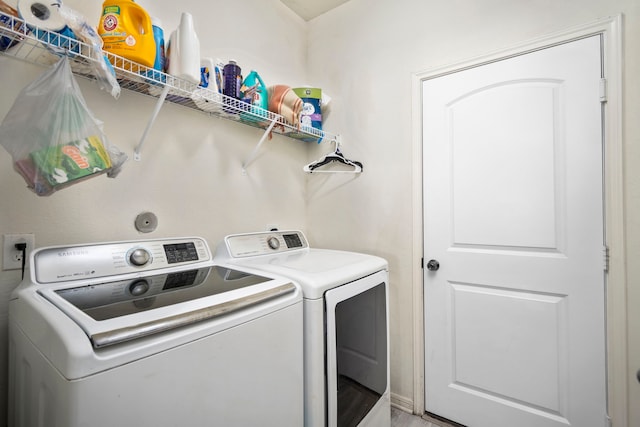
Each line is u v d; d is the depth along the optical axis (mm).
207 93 1301
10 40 913
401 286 1808
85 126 883
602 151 1284
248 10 1812
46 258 930
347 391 1231
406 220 1793
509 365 1491
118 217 1256
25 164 810
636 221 1210
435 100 1713
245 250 1477
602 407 1271
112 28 998
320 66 2197
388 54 1878
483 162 1565
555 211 1391
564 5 1363
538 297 1430
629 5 1229
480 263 1573
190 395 703
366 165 1959
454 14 1649
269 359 901
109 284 975
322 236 2150
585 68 1319
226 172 1675
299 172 2160
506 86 1508
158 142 1384
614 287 1245
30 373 721
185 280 1056
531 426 1428
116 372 588
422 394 1732
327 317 1071
